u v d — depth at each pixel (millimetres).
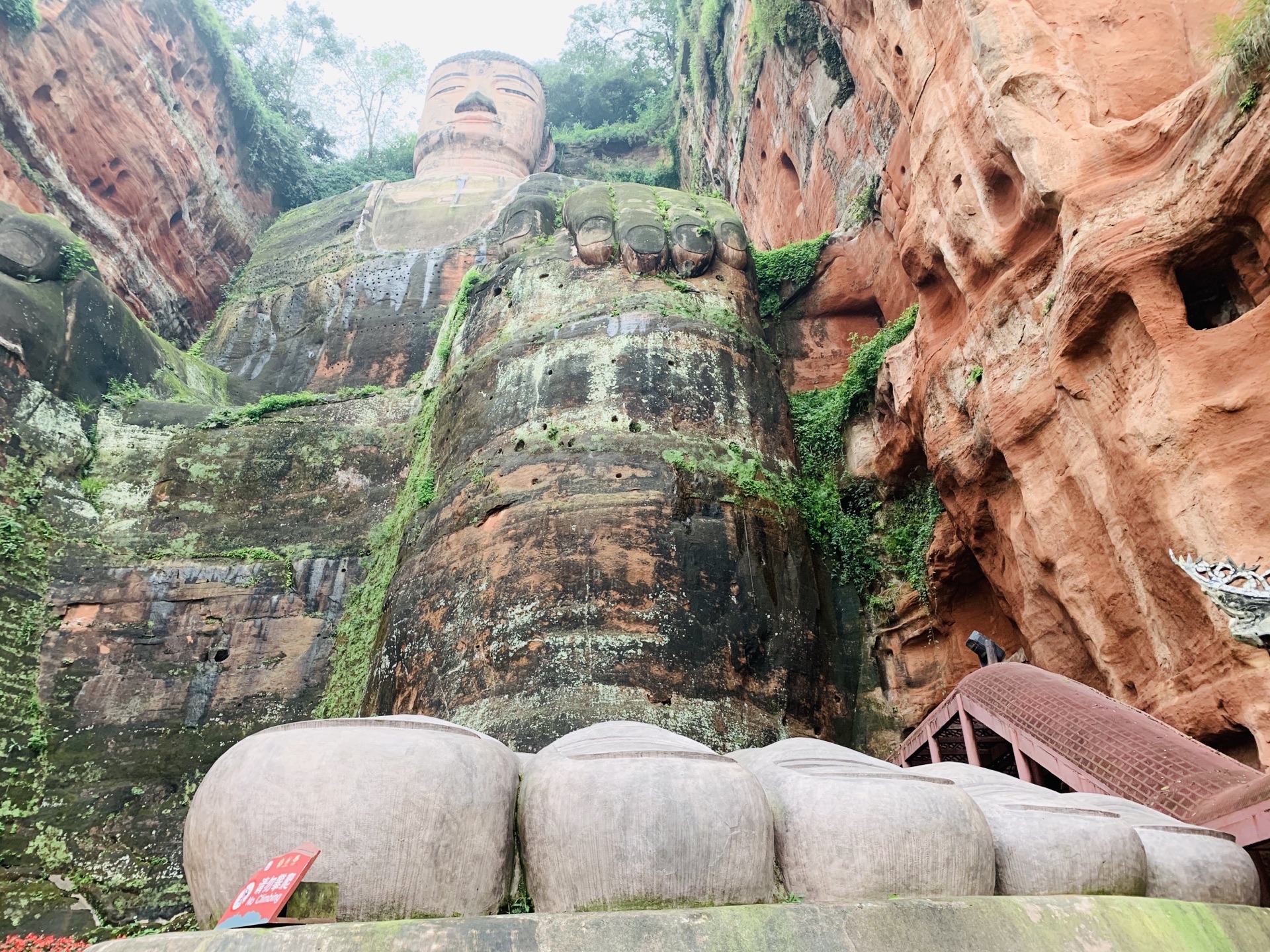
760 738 16094
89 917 16594
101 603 20484
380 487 23562
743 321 22578
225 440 23859
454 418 21500
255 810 4215
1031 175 13188
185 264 34594
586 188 25344
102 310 24297
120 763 18656
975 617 18250
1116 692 11836
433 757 4504
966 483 15602
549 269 23125
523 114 45094
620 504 17859
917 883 4664
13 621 19297
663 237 22969
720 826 4551
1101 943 4238
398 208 37375
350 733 4527
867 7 20391
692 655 16344
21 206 27406
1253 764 9703
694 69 37406
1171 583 10570
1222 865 5410
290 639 21062
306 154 45000
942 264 16703
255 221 39469
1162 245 11180
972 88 15164
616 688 15625
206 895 4211
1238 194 10375
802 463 21500
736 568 17812
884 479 20125
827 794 4898
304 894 3873
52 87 28891
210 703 19953
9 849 16891
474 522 18484
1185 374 10641
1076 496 12711
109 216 30859
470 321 24016
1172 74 13234
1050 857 5074
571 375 20188
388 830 4246
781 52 27281
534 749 14836
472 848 4469
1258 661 9492
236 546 22250
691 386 20156
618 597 16672
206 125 36562
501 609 16781
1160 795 6992
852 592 19750
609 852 4449
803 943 3961
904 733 18109
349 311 33000
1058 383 12727
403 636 17953
